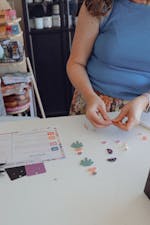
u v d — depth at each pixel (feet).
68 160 2.38
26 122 2.97
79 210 1.90
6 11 6.33
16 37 6.57
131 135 2.67
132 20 3.13
